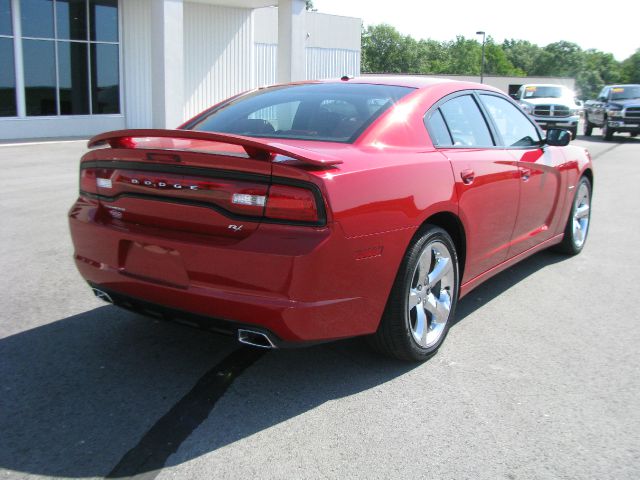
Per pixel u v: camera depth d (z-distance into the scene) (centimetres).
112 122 1858
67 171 1091
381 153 325
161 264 297
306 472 250
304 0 1956
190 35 2064
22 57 1638
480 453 266
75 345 369
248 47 2241
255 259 272
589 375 344
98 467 251
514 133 470
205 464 254
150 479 244
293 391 318
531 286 506
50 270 517
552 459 263
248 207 277
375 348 343
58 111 1734
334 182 279
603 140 2316
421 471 253
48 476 245
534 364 357
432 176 338
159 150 293
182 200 293
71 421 285
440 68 14175
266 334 279
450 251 361
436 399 313
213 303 281
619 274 544
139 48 1884
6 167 1135
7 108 1628
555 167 502
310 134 347
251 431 280
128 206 312
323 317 284
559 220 538
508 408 305
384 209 301
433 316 359
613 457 266
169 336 385
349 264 286
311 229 273
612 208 871
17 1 1605
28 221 695
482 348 378
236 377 333
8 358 349
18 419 286
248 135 362
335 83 412
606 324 423
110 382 324
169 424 284
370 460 260
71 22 1725
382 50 12212
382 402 309
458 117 402
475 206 378
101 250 323
